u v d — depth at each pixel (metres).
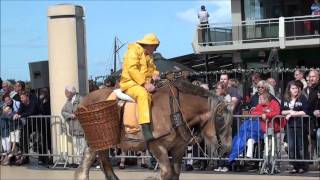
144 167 12.05
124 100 8.35
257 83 12.20
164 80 8.33
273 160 10.81
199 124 8.12
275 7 28.44
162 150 8.00
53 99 12.91
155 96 8.12
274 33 27.38
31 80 13.62
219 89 11.48
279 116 10.77
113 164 12.52
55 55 12.84
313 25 26.45
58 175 11.35
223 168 11.33
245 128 11.02
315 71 10.88
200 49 27.84
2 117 13.28
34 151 13.06
